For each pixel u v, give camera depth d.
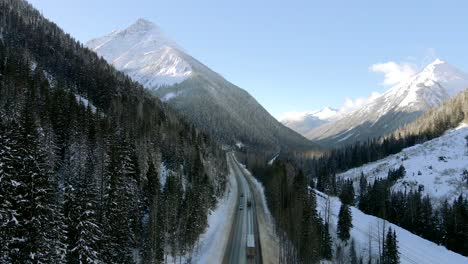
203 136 178.75
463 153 164.12
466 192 132.00
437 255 78.19
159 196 70.19
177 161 109.25
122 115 114.56
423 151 183.38
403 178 156.50
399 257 68.31
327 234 74.31
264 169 163.25
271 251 77.00
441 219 107.69
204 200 89.62
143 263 57.44
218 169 145.25
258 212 111.44
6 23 162.25
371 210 122.06
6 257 34.47
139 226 63.75
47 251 38.31
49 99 88.69
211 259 69.56
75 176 54.94
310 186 149.00
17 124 42.25
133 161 78.31
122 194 59.91
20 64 112.62
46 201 39.94
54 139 71.31
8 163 37.69
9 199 36.88
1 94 82.94
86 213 44.38
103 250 46.97
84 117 87.62
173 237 68.06
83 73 147.12
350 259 74.38
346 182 169.25
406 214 113.06
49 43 168.25
